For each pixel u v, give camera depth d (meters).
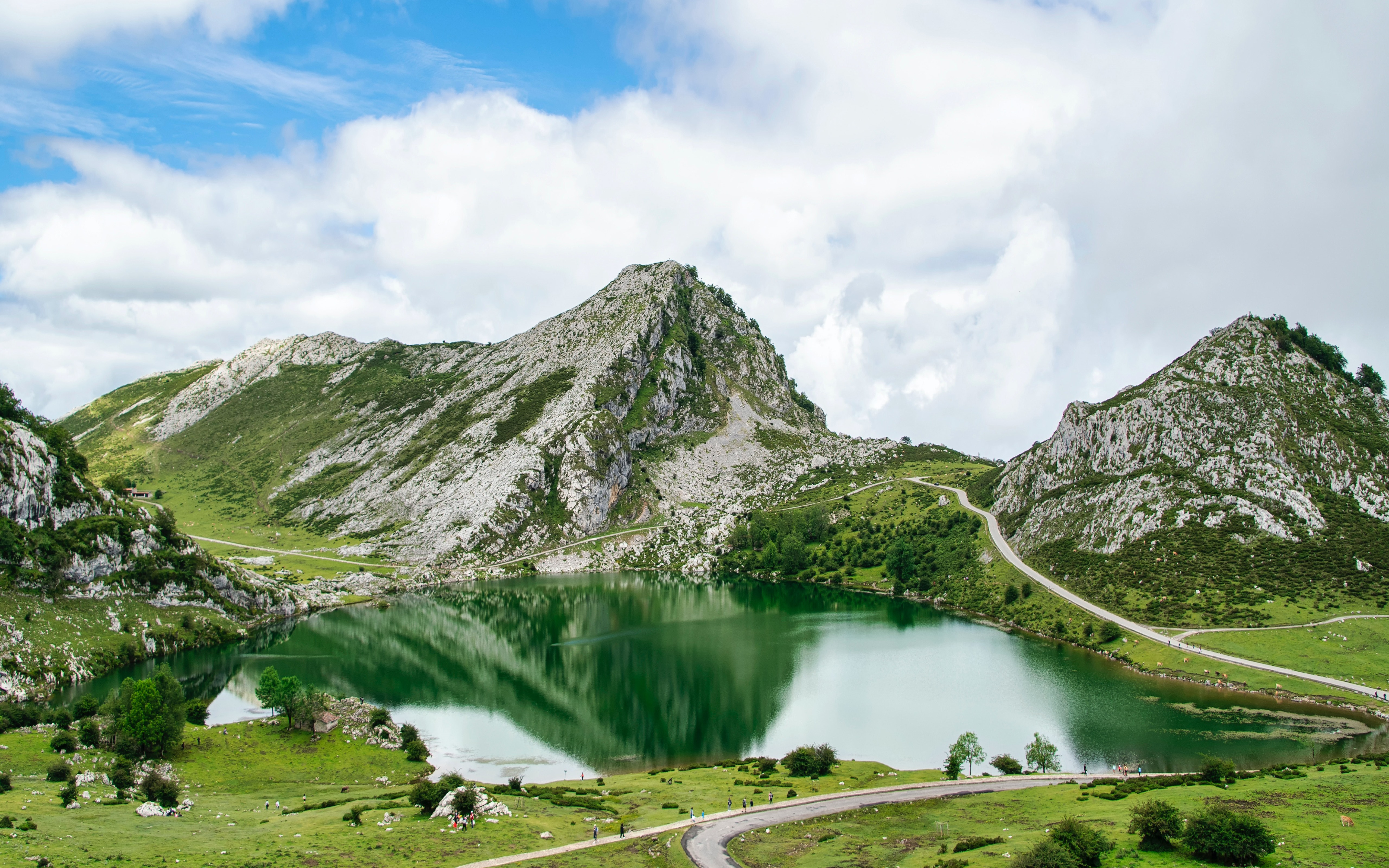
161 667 130.12
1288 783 90.44
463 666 184.38
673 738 139.00
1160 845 67.56
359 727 130.75
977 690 158.50
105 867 64.25
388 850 74.56
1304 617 169.62
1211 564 195.75
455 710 153.62
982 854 70.19
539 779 118.12
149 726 111.19
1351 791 83.62
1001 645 194.25
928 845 77.19
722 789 106.06
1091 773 112.69
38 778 97.50
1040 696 152.50
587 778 119.00
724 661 185.25
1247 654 162.25
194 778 107.75
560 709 154.62
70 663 162.50
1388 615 163.38
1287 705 140.75
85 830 75.19
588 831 85.12
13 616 162.75
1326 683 146.38
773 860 75.06
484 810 87.38
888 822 87.81
